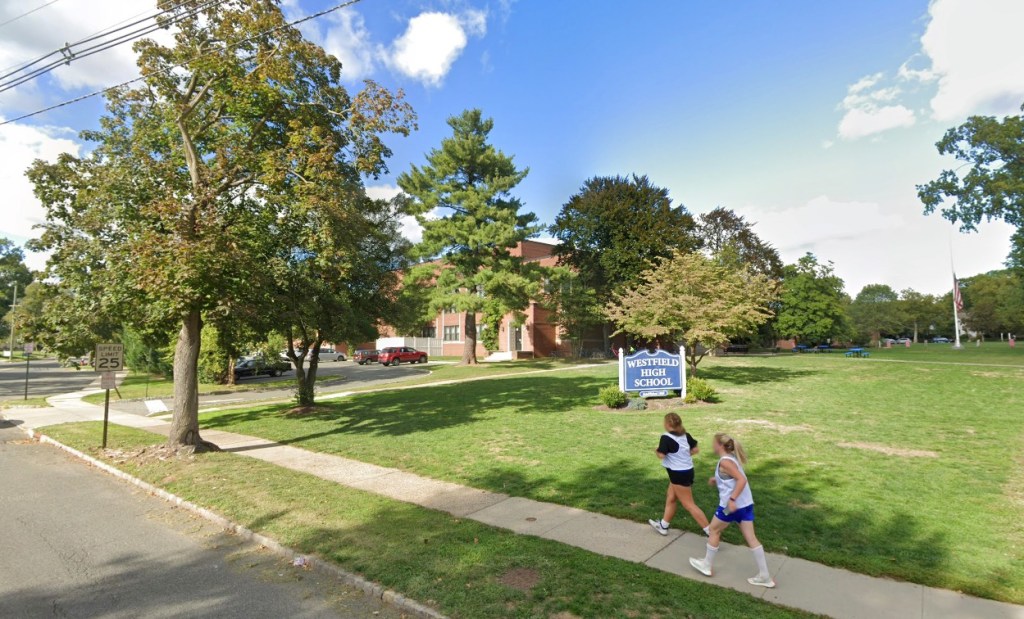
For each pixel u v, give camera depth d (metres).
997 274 90.06
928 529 5.73
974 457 8.73
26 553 5.97
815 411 13.70
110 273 10.03
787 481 7.53
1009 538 5.48
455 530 6.04
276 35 10.72
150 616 4.54
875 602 4.30
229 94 11.29
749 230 45.19
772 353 48.66
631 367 16.11
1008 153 30.89
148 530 6.73
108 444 12.13
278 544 5.94
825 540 5.50
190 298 9.28
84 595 4.93
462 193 32.12
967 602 4.29
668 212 37.00
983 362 28.39
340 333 15.82
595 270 40.25
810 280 49.84
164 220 9.48
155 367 32.47
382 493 7.66
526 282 31.17
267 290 11.08
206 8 10.54
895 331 80.00
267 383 28.70
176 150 11.95
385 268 17.77
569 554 5.26
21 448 12.69
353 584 5.02
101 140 11.72
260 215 11.66
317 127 10.70
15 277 72.88
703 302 17.78
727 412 13.76
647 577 4.73
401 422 13.78
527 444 10.48
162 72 10.88
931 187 34.53
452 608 4.35
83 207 11.31
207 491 8.02
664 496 7.06
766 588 4.54
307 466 9.47
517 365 34.94
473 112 33.41
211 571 5.45
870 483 7.38
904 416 12.77
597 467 8.61
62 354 11.88
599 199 38.72
